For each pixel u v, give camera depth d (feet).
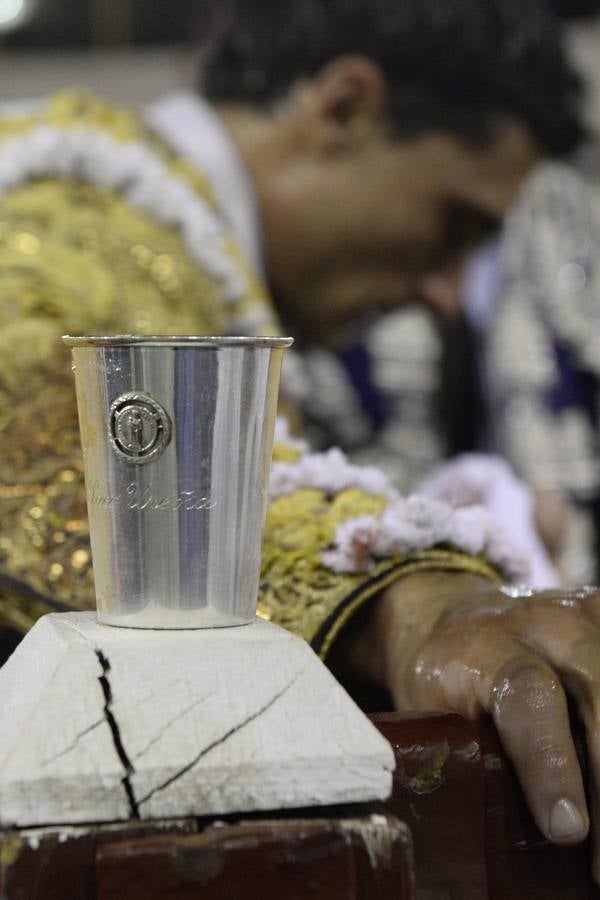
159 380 3.04
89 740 2.88
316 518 4.58
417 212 10.98
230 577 3.16
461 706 3.71
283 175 10.54
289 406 8.57
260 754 2.93
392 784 3.30
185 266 6.89
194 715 2.96
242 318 7.03
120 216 6.84
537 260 13.16
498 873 3.47
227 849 2.81
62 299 5.84
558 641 3.68
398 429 14.43
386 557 4.45
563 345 13.33
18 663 3.26
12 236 6.25
